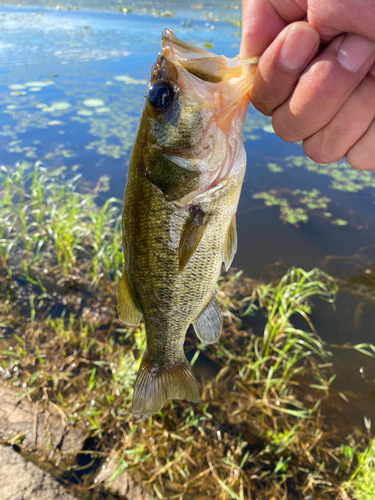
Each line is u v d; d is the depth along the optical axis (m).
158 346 0.21
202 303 0.20
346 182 0.65
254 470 0.30
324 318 0.43
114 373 0.35
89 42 1.31
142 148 0.17
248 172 0.67
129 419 0.32
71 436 0.31
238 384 0.36
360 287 0.46
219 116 0.17
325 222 0.56
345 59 0.13
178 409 0.34
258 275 0.48
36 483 0.27
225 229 0.19
